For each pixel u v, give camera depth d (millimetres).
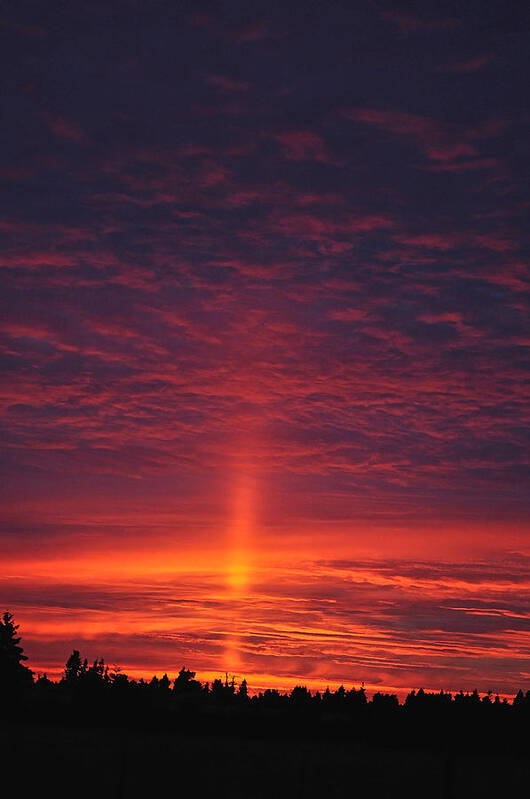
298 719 95375
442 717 86250
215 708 95875
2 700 88375
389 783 43875
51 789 31203
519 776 54000
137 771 39656
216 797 33344
